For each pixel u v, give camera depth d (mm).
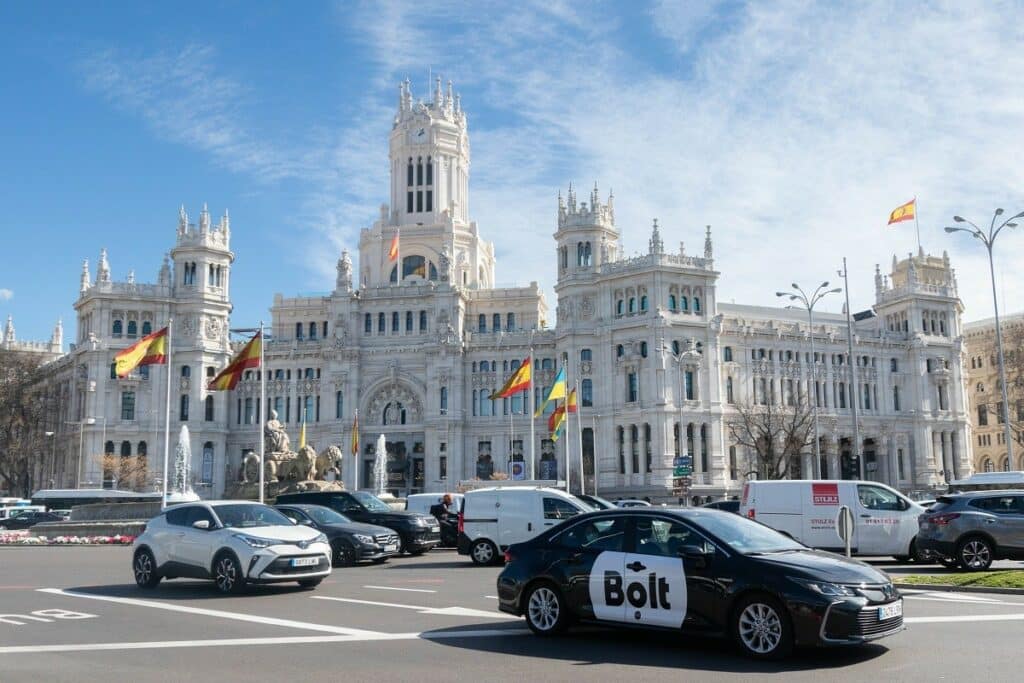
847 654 19781
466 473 138250
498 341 140625
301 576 31391
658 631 21734
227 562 31078
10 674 18156
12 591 32875
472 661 19328
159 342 70125
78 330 149375
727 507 56594
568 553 22312
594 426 131125
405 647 20969
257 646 21141
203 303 143750
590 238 136875
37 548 62562
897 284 159875
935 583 32000
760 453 116938
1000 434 170375
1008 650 20016
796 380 141375
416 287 143500
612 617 21281
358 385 142625
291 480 75812
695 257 131375
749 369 138000
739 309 151000
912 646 20578
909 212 99188
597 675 17875
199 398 141125
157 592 32406
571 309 135375
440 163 159875
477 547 44406
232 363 65625
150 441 139250
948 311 153625
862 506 40844
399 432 141625
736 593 19641
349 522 45312
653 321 127188
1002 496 37562
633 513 22094
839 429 141875
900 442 146875
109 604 29016
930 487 135500
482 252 162125
